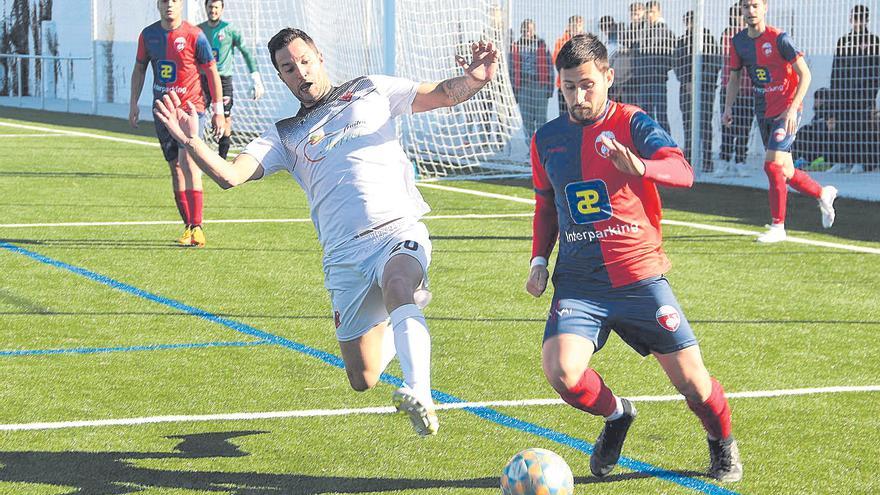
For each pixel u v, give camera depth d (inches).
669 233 927.0
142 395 482.0
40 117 2025.1
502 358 550.6
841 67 1284.4
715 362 546.3
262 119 1717.5
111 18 2358.5
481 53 425.4
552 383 367.9
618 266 371.6
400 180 427.5
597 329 374.0
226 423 446.9
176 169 840.9
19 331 588.4
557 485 331.0
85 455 407.2
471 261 796.6
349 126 421.1
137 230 906.7
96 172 1266.0
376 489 379.6
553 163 375.6
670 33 1321.4
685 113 1327.5
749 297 690.8
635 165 335.6
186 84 865.5
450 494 375.9
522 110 1418.6
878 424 454.0
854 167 1305.4
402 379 514.3
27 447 414.0
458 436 435.5
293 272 752.3
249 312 639.1
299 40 419.5
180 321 616.1
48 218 957.2
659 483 387.5
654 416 461.7
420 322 373.4
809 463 408.2
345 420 453.4
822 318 638.5
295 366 532.1
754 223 983.0
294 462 404.5
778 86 881.5
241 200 1087.0
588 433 441.1
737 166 1332.4
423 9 1305.4
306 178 426.6
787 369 534.9
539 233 396.8
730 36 1295.5
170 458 406.3
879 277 754.8
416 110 432.8
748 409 472.4
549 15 1520.7
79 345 562.9
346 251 418.0
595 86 360.8
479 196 1143.6
